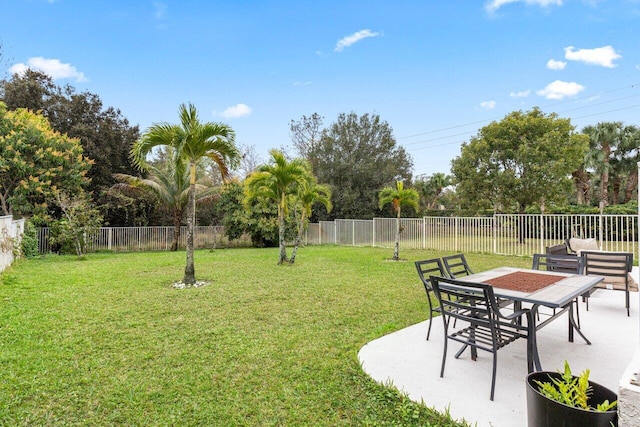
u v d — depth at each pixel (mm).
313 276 8633
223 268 10000
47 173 13586
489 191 19766
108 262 11477
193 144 7582
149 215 20500
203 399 2879
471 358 3547
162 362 3600
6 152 12758
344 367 3436
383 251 15391
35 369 3393
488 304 2904
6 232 9320
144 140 7457
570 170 17906
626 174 24406
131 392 2979
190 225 7688
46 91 18016
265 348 3957
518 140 19047
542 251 12312
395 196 12273
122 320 4992
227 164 8430
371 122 27062
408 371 3281
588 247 7262
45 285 7371
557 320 4762
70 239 13711
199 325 4789
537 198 18500
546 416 1949
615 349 3736
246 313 5375
